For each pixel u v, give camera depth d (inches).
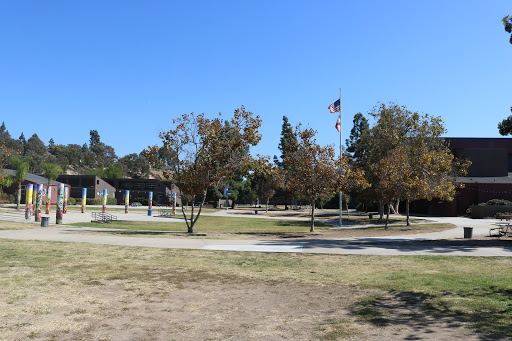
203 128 938.1
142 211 2497.5
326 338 223.6
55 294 323.6
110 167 4940.9
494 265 490.0
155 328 243.4
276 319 265.3
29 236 786.8
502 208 1710.1
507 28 775.7
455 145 2297.0
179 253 589.3
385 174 1186.6
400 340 218.5
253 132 954.1
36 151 7440.9
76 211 2172.7
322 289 364.2
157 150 949.2
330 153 1051.9
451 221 1502.2
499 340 216.4
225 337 227.1
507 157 2213.3
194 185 951.0
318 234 956.6
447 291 349.4
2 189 2878.9
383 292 350.0
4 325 242.5
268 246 679.7
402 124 1646.2
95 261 496.4
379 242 741.9
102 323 251.4
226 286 375.2
